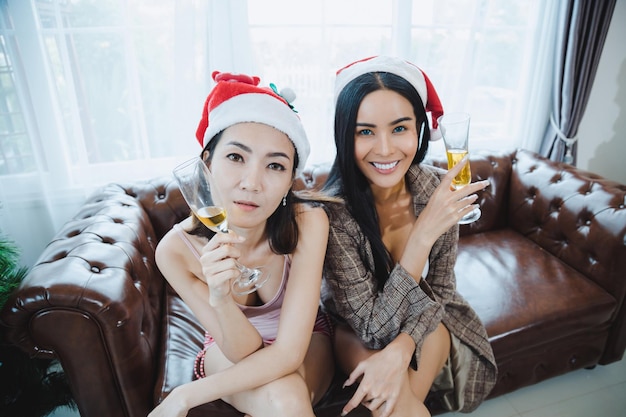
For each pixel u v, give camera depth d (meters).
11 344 1.07
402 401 1.02
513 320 1.48
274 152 0.90
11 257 1.40
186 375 1.23
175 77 1.88
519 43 2.38
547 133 2.53
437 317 1.13
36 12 1.71
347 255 1.15
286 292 1.06
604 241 1.61
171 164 2.09
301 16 1.99
